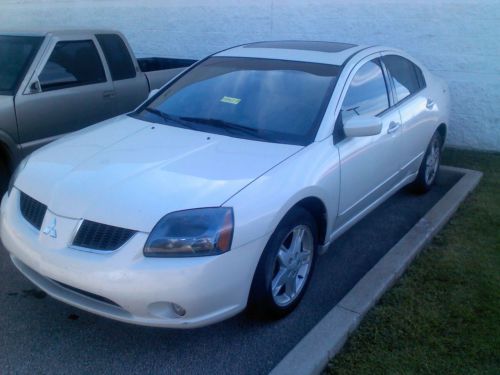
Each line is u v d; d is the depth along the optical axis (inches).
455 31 289.0
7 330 137.1
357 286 150.4
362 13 310.0
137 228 118.5
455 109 299.6
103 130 165.3
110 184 129.1
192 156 141.5
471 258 174.7
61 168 140.9
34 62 214.8
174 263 116.1
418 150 215.0
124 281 115.5
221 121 163.5
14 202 141.8
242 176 132.0
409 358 126.6
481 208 215.3
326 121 156.6
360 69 178.5
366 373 121.4
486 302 149.5
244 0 343.3
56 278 122.3
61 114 221.6
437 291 154.8
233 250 120.8
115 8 394.6
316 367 120.6
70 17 416.5
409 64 219.1
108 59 246.5
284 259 138.3
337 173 153.3
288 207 132.8
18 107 203.8
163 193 124.9
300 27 330.6
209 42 365.7
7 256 174.2
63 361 127.0
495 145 295.4
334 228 162.9
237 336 137.1
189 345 133.3
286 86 169.5
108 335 136.4
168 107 177.5
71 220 124.7
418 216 216.4
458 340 133.2
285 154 144.0
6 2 442.6
